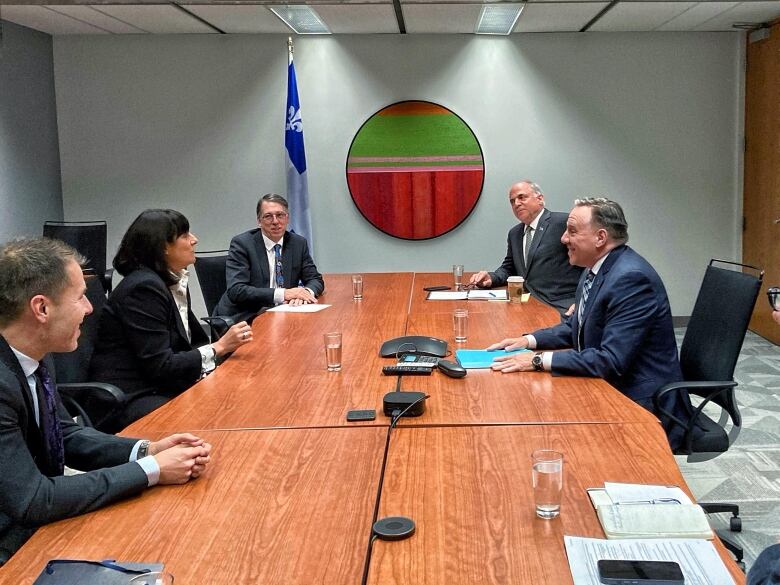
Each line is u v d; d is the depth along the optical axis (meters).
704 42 5.97
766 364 5.18
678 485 1.50
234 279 4.28
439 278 4.91
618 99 6.04
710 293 2.76
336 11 5.14
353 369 2.51
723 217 6.18
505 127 6.07
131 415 2.67
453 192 6.13
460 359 2.58
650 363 2.57
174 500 1.49
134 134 6.11
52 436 1.64
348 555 1.25
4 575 1.22
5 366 1.48
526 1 4.93
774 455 3.49
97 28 5.73
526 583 1.16
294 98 5.84
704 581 1.14
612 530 1.30
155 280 2.74
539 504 1.37
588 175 6.13
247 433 1.88
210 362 2.82
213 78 6.04
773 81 5.51
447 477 1.57
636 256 2.65
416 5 4.98
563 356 2.39
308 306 3.86
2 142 5.42
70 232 5.14
